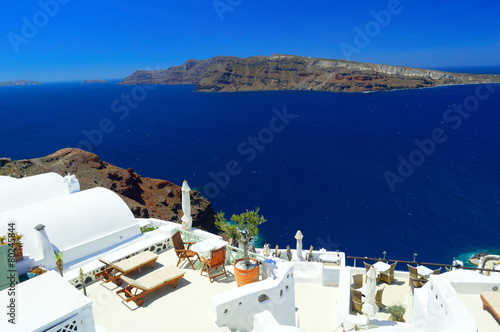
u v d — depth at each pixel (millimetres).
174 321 10602
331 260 20578
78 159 49688
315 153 105062
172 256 15156
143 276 13188
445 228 50156
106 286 12867
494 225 50531
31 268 12859
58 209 16938
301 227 53156
